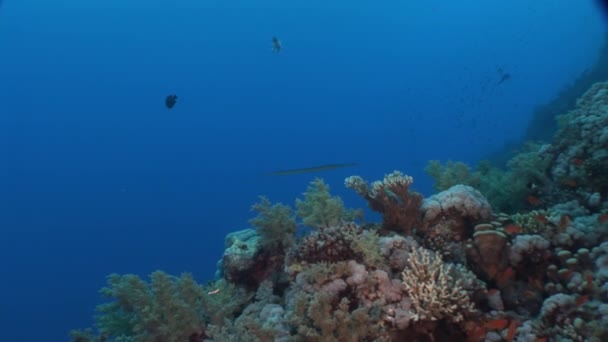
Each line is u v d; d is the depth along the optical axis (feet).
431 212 22.41
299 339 15.92
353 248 18.69
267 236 24.26
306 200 25.76
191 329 20.27
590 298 16.39
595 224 20.30
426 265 16.42
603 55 87.56
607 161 23.94
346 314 15.60
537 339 14.62
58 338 167.73
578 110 29.04
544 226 20.92
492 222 20.44
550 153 29.40
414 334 15.88
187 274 21.97
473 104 188.34
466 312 15.56
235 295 23.67
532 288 18.95
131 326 22.31
